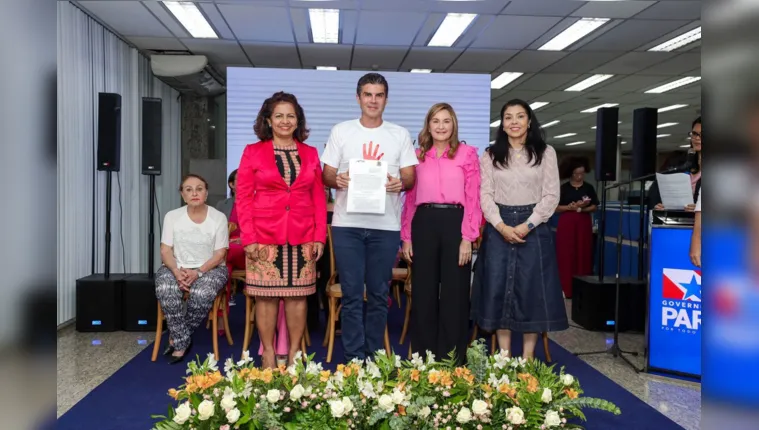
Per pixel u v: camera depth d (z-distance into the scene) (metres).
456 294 2.87
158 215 7.39
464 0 5.02
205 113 8.29
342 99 7.11
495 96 9.52
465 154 2.89
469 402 1.73
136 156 6.61
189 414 1.61
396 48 6.64
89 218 5.30
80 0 4.95
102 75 5.68
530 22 5.61
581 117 11.62
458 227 2.86
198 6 5.16
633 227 5.65
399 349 3.80
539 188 2.95
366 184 2.63
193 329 3.54
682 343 3.25
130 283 4.38
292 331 2.92
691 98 9.44
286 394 1.75
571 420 2.47
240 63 7.38
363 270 2.76
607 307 4.55
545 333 3.59
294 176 2.79
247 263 2.86
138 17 5.45
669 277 3.29
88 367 3.41
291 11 5.31
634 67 7.41
